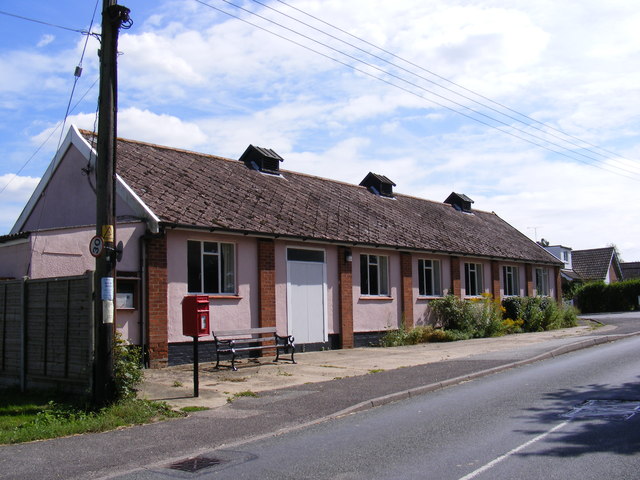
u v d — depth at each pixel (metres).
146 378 12.44
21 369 11.48
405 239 21.95
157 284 14.02
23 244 13.29
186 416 9.12
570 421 8.02
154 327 13.88
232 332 14.34
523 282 29.89
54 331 10.91
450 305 23.06
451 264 24.20
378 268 20.92
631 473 5.77
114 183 9.77
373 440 7.43
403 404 9.93
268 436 7.90
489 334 23.19
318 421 8.70
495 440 7.17
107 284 9.55
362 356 16.42
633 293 43.25
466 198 32.75
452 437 7.41
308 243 18.03
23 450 7.26
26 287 11.61
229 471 6.30
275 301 16.83
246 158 21.66
